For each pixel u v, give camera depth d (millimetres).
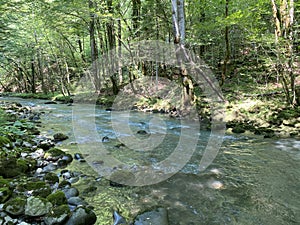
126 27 13367
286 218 3031
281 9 7723
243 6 10016
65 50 19125
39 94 21031
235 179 4172
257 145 6047
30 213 2902
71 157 5082
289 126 7164
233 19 8703
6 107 12398
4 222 2727
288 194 3625
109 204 3355
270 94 9617
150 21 12812
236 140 6527
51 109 13016
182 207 3299
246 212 3172
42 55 21375
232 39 13492
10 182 3734
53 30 16281
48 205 3035
